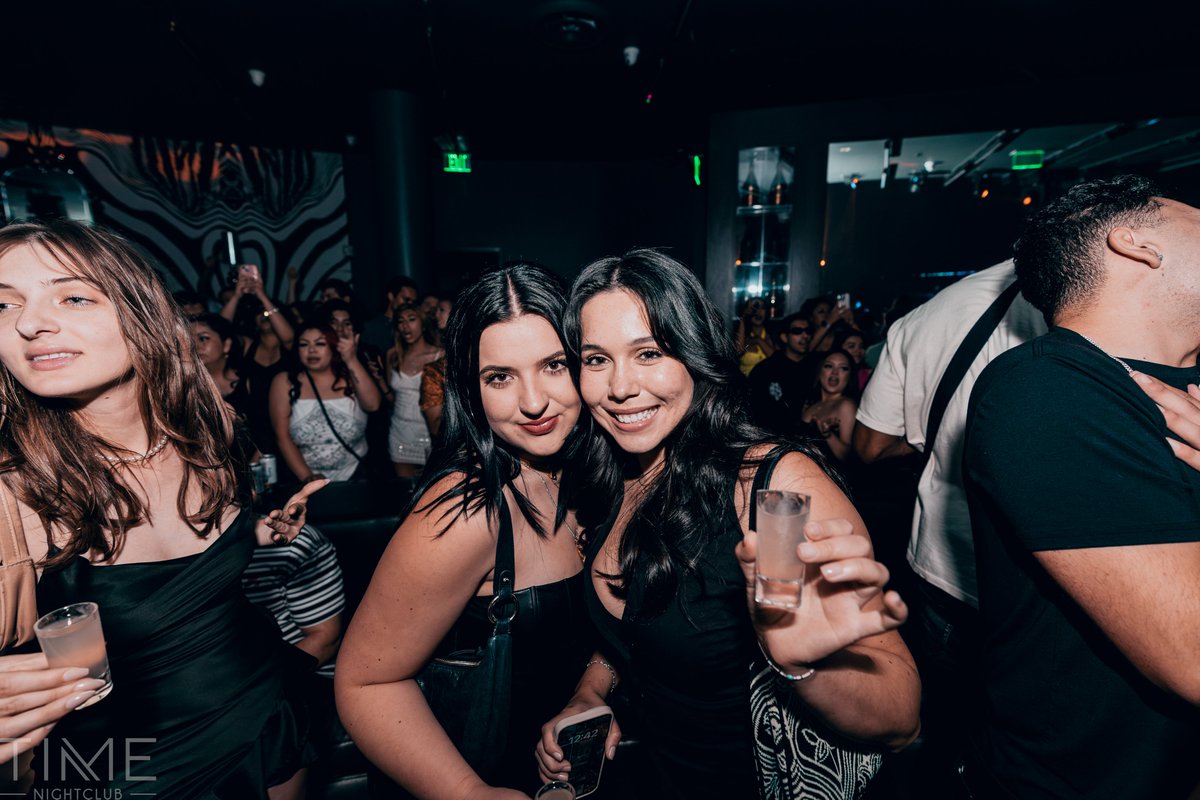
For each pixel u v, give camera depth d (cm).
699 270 764
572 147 721
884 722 75
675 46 416
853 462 261
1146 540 71
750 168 550
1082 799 83
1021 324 124
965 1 354
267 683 106
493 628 99
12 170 544
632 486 113
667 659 95
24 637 85
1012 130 496
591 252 827
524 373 94
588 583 108
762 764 90
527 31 397
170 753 93
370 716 94
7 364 84
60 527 89
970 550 137
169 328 98
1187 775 80
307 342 257
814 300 473
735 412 97
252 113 558
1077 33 391
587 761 109
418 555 90
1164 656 69
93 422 93
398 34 401
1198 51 415
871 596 63
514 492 101
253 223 658
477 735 98
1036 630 84
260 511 122
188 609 96
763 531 68
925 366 146
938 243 956
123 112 552
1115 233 86
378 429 332
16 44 407
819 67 448
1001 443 82
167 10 365
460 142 688
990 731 94
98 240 89
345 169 695
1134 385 80
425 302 454
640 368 92
